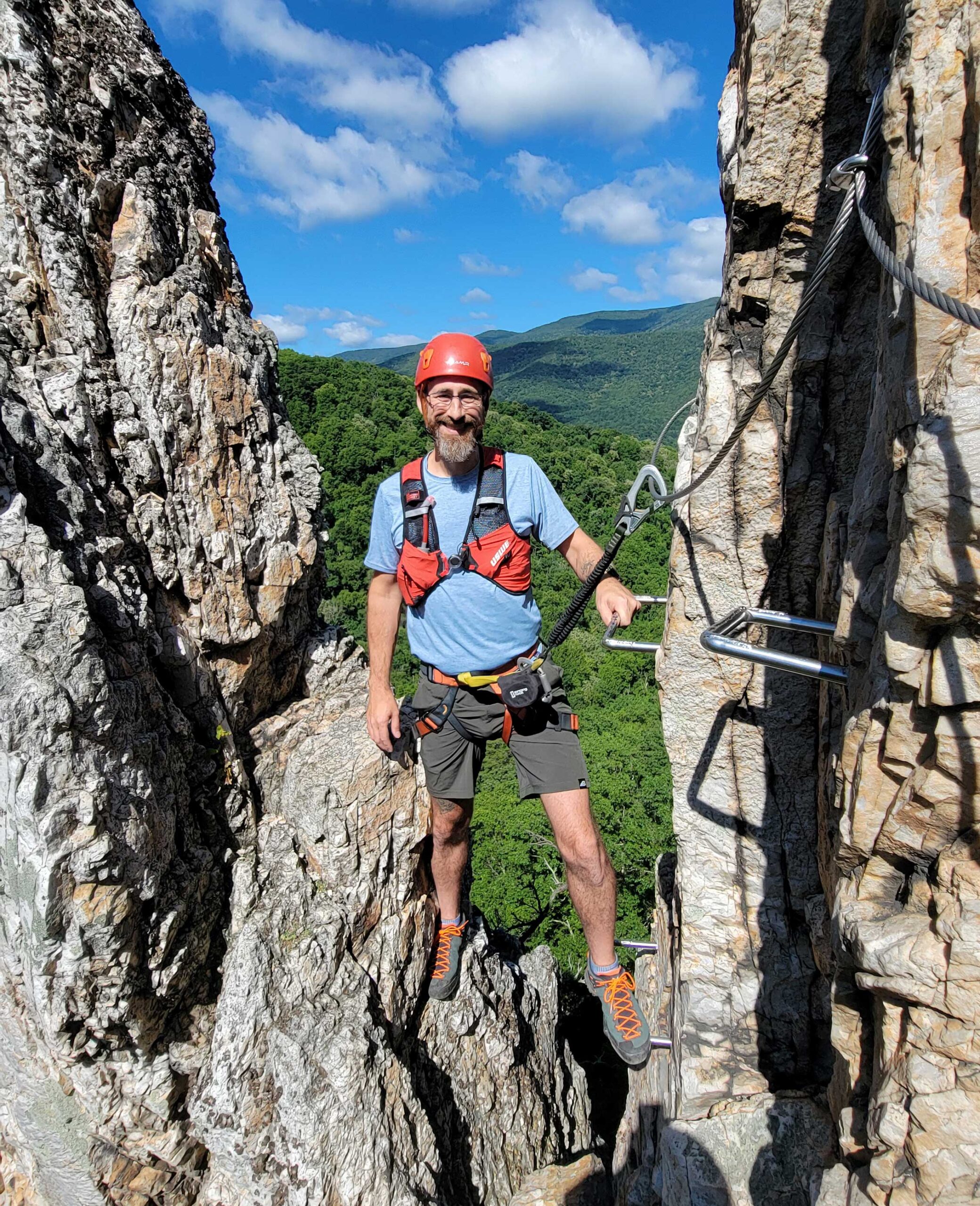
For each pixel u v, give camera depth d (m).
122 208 4.77
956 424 1.69
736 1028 4.00
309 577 5.60
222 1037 4.23
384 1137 4.24
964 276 1.78
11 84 4.22
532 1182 5.64
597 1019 11.45
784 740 3.74
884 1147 2.00
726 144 3.71
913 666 1.89
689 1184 3.55
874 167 2.23
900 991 1.94
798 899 3.85
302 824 5.05
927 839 1.96
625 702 39.28
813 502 3.41
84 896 3.55
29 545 3.54
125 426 4.47
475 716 3.13
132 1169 4.00
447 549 2.91
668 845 20.70
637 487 2.83
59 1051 3.74
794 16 2.95
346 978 4.67
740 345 3.49
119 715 3.79
